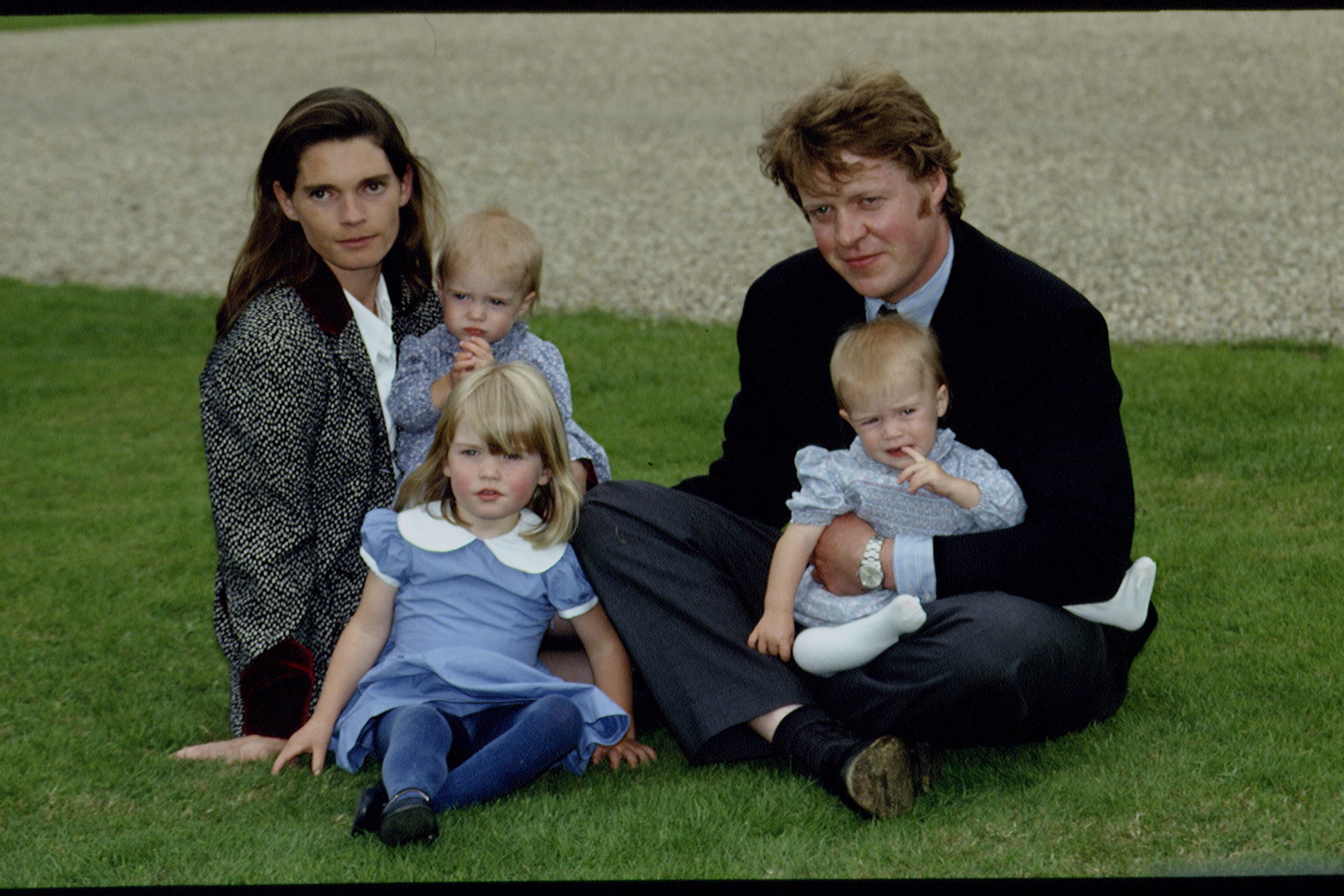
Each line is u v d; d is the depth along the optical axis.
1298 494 10.26
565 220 22.72
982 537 6.04
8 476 12.62
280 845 5.65
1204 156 24.28
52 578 9.77
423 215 7.25
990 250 6.35
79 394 15.51
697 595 6.18
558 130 30.02
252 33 47.72
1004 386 6.24
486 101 34.00
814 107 6.00
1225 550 9.12
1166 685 7.03
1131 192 22.16
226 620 6.91
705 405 13.51
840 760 5.70
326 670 6.76
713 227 21.84
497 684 6.23
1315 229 19.38
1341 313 15.72
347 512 6.77
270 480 6.57
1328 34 35.72
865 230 6.05
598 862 5.45
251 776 6.33
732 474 7.20
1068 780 5.96
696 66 37.00
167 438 13.82
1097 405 6.14
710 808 5.83
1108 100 29.69
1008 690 5.75
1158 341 15.25
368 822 5.66
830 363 6.55
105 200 26.34
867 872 5.30
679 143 28.17
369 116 6.69
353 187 6.61
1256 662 7.27
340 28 48.03
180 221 24.55
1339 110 27.52
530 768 6.00
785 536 6.38
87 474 12.66
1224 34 36.47
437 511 6.59
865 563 6.13
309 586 6.67
